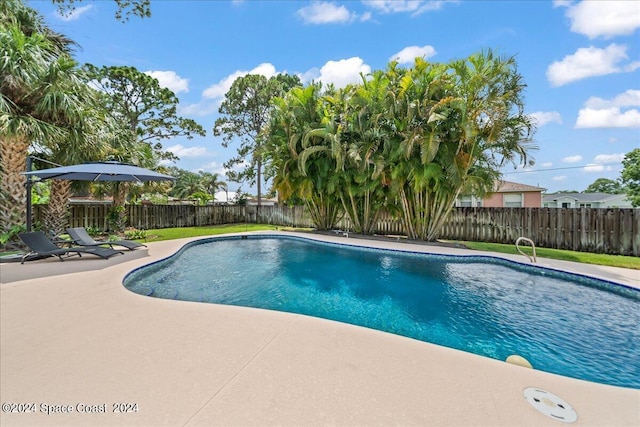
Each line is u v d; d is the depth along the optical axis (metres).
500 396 2.11
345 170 11.48
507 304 5.14
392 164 9.85
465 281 6.41
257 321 3.38
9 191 7.68
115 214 11.95
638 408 2.02
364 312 4.86
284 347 2.76
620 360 3.38
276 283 6.41
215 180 46.88
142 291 5.65
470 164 8.88
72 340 2.84
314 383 2.21
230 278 6.73
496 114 8.19
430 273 7.04
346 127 11.18
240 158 25.06
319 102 12.24
